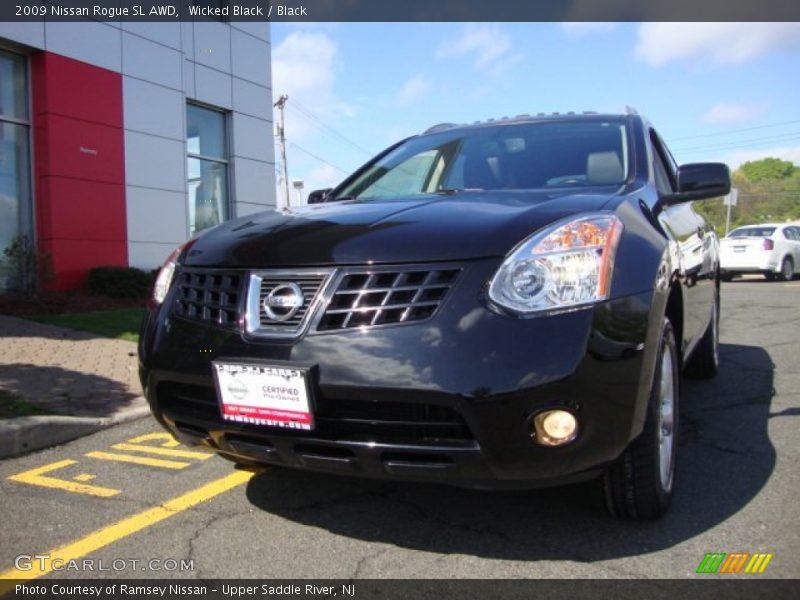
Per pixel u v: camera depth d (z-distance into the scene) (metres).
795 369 5.74
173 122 12.52
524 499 3.09
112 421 4.54
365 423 2.37
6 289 10.12
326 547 2.71
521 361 2.22
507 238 2.43
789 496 3.05
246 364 2.46
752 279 20.03
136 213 11.84
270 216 3.22
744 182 87.06
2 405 4.59
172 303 2.86
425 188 3.69
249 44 14.39
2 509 3.16
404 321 2.34
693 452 3.67
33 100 10.50
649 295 2.46
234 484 3.43
